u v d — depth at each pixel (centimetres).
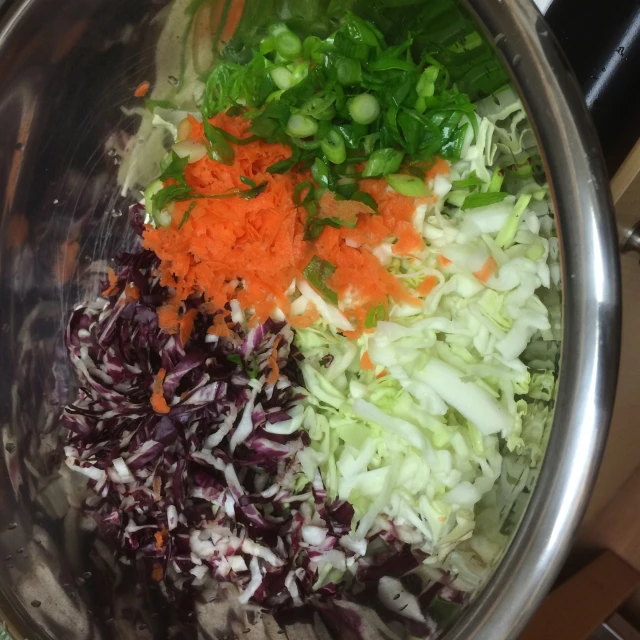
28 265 31
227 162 30
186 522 31
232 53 31
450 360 31
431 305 30
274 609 32
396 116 29
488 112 29
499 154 29
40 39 27
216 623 32
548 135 25
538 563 25
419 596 30
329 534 31
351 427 31
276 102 29
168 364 31
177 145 30
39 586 30
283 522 32
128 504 32
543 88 25
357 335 31
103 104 30
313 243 30
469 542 30
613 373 24
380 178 30
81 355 33
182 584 32
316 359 32
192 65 31
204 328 32
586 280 25
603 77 29
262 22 30
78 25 27
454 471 30
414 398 31
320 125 29
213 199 30
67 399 33
